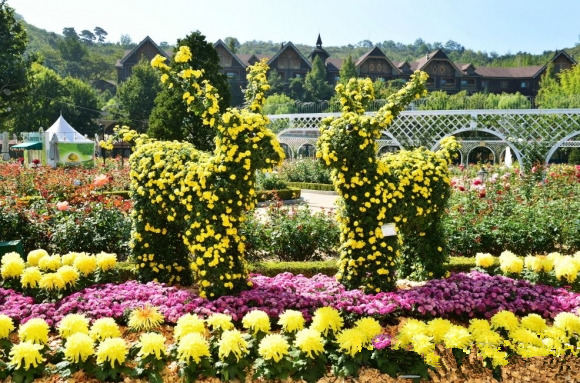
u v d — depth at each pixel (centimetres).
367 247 579
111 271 599
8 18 4200
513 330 448
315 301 517
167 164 571
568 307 527
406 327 426
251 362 407
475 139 2953
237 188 543
